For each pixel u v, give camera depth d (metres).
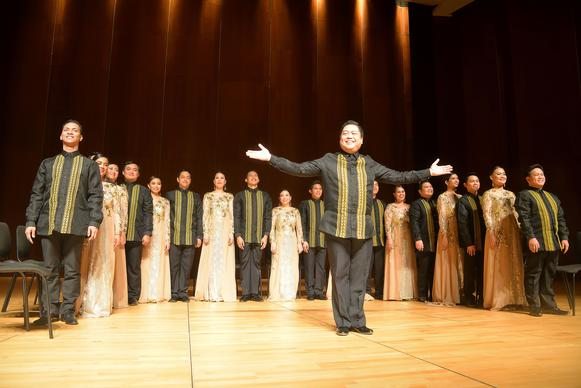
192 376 1.75
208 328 2.95
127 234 4.46
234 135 7.98
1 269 2.52
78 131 3.21
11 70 7.23
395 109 8.79
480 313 3.94
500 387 1.63
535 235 3.91
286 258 5.27
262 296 5.43
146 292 4.61
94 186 3.16
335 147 8.39
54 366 1.89
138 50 7.80
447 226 4.88
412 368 1.91
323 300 5.05
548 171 7.55
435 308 4.35
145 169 7.56
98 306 3.48
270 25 8.44
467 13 8.88
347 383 1.66
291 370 1.85
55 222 2.98
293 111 8.29
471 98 8.63
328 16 8.76
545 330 2.98
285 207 5.46
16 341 2.44
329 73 8.59
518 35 8.06
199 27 8.13
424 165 8.70
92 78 7.51
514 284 4.23
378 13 9.05
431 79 8.98
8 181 7.04
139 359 2.04
